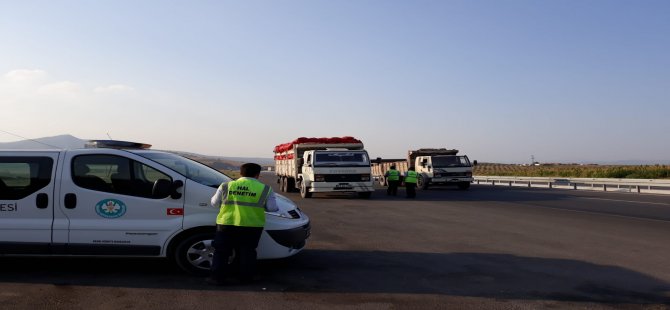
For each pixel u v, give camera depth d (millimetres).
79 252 6641
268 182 42500
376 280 6629
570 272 7141
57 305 5457
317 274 6945
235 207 6125
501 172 61062
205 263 6699
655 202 19203
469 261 7898
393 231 11297
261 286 6273
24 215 6664
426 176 29234
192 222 6602
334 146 23625
